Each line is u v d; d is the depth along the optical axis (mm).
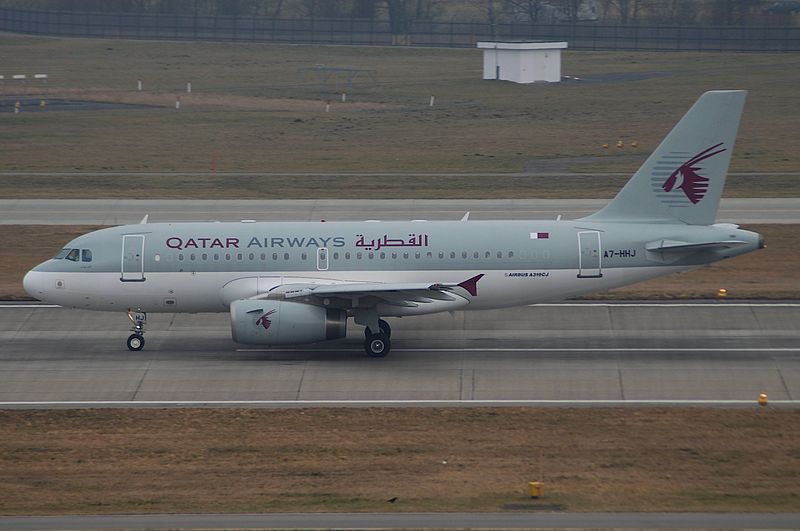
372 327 183250
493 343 192375
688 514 119875
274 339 177875
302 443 146250
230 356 185750
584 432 149750
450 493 127688
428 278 187500
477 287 187750
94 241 189500
